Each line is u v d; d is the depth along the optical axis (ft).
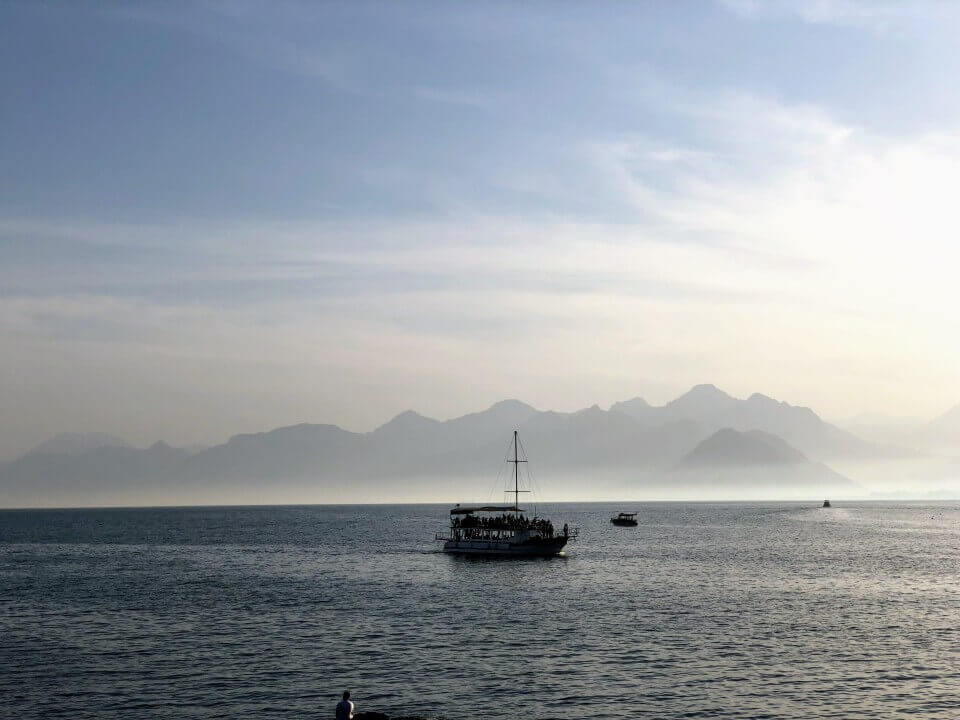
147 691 183.62
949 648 219.82
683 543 606.14
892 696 177.06
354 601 305.73
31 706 173.27
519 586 347.36
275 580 373.20
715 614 273.13
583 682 188.75
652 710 168.96
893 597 311.06
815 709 168.86
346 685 187.62
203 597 317.42
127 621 264.31
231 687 186.39
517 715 166.71
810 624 254.27
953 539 643.86
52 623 261.24
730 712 167.43
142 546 606.55
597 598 310.65
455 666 203.31
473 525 506.48
